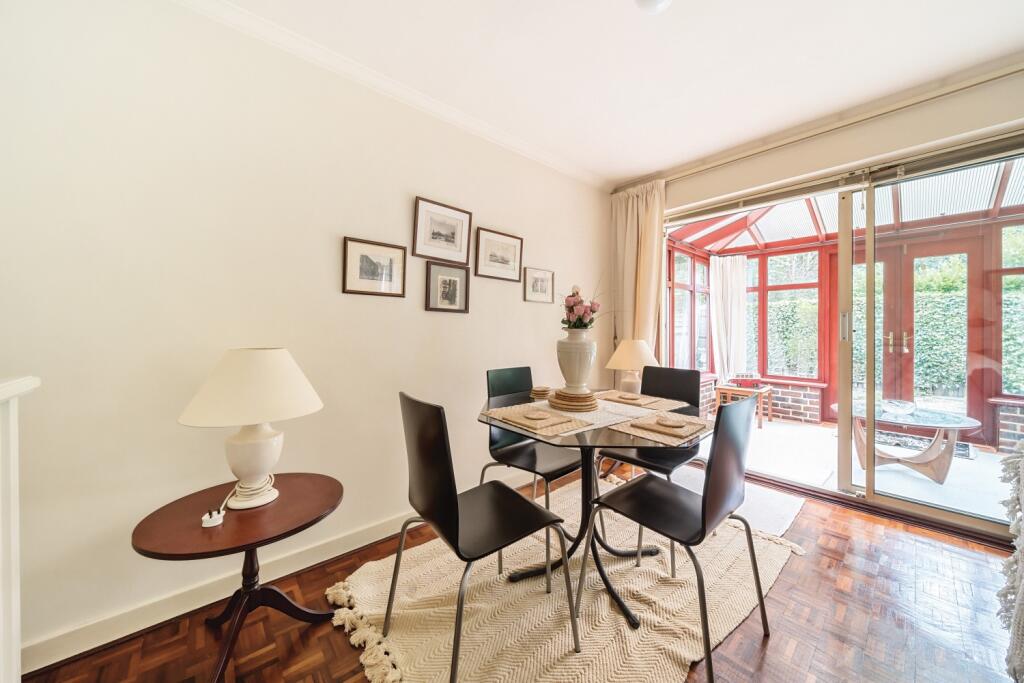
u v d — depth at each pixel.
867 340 2.33
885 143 2.09
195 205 1.43
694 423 1.46
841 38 1.62
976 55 1.72
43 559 1.20
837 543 1.90
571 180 3.03
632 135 2.49
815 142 2.33
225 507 1.21
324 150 1.75
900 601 1.48
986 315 2.02
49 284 1.19
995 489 1.99
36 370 1.18
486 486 1.56
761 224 4.37
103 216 1.27
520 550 1.85
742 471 1.29
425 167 2.11
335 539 1.81
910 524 2.09
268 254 1.60
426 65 1.82
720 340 4.80
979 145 1.93
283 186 1.64
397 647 1.26
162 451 1.39
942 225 2.10
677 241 4.05
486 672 1.16
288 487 1.37
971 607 1.45
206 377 1.46
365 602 1.48
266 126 1.59
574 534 1.98
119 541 1.32
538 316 2.78
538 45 1.68
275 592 1.29
